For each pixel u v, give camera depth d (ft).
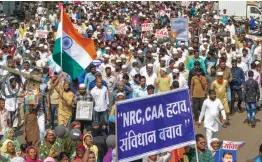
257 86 55.57
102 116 50.21
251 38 79.77
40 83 48.34
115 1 170.81
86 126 46.93
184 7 161.07
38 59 67.00
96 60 61.36
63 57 49.73
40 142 39.34
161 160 31.30
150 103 26.30
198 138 32.73
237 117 58.70
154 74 55.47
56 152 37.37
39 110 47.52
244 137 52.13
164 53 64.08
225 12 136.56
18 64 61.62
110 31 97.04
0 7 148.97
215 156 35.27
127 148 25.70
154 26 106.63
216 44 78.23
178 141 27.12
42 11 136.98
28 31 95.45
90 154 35.65
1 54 63.36
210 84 56.54
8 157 36.70
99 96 49.85
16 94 50.62
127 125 25.68
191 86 55.57
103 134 40.93
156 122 26.53
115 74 56.85
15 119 51.39
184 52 69.87
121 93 46.52
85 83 53.11
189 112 27.43
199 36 94.99
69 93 48.52
